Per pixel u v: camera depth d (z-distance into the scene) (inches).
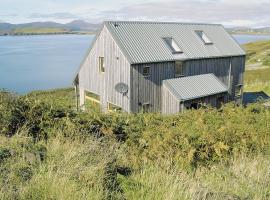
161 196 238.1
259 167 315.9
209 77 1342.3
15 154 278.7
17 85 3139.8
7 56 6146.7
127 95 1134.4
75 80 1448.1
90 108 428.5
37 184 227.9
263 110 544.7
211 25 1565.0
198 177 295.9
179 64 1258.6
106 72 1232.2
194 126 397.7
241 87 1557.6
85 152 287.9
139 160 325.7
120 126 405.4
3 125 361.7
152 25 1325.0
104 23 1205.1
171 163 317.7
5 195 215.2
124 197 241.8
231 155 357.4
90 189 230.7
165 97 1197.1
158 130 390.6
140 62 1115.3
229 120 459.8
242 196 256.7
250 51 4566.9
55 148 294.8
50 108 387.9
